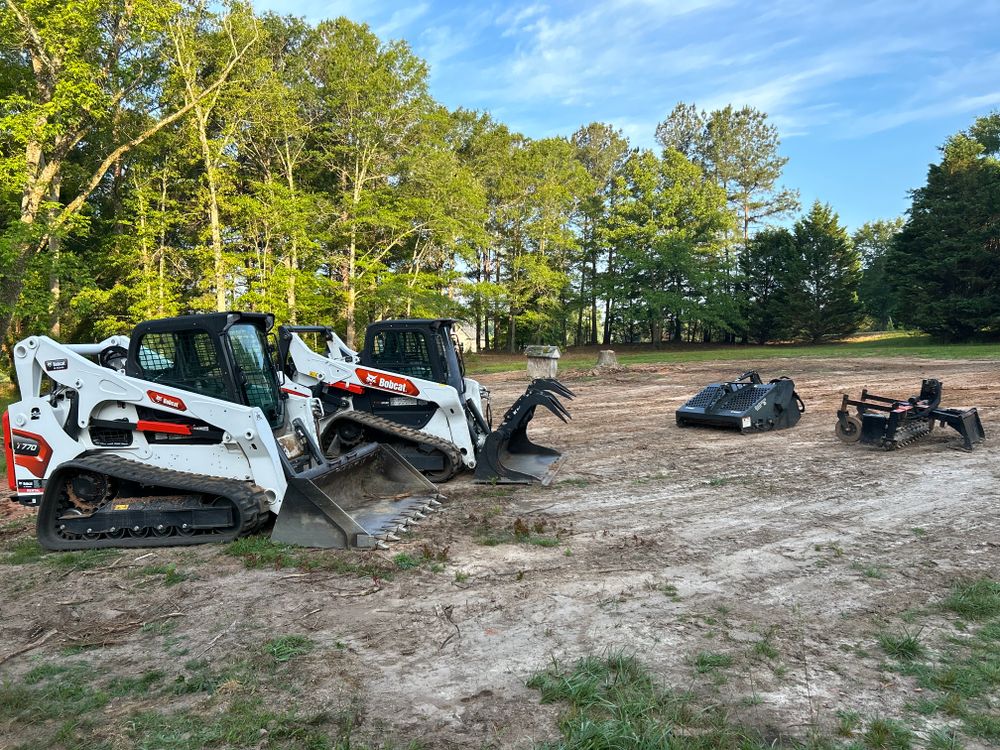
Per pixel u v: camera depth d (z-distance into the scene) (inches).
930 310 1611.7
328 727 128.0
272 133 1102.4
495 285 1560.0
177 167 1058.1
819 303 1998.0
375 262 1164.5
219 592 197.2
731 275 1975.9
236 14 991.6
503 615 178.4
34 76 846.5
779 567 211.2
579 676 144.0
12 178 700.7
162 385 250.4
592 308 2266.2
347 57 1111.0
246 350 271.6
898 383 677.9
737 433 450.0
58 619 181.9
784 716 129.8
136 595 196.9
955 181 1643.7
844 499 286.4
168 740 124.1
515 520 264.7
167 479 240.4
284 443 266.5
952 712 130.7
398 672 148.9
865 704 134.0
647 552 226.7
